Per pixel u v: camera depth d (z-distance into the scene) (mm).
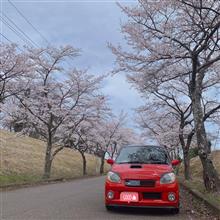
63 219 8500
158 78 17203
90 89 31016
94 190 17312
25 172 29875
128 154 10789
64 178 29656
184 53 15086
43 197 13422
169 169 9555
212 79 22375
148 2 14672
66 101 30078
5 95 23453
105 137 52188
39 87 25438
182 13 14555
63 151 58250
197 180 25203
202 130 14047
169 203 9109
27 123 29688
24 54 22156
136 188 9141
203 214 9797
